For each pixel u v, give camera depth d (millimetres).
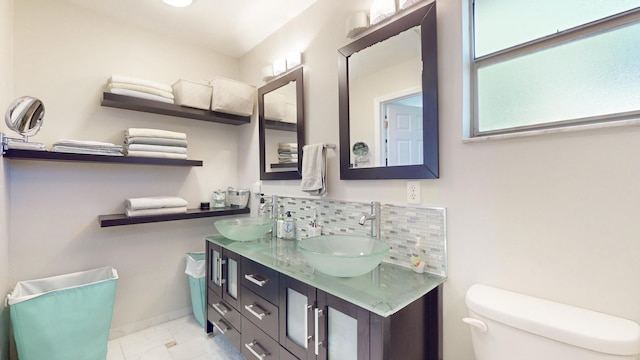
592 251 959
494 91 1229
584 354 835
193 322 2381
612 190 923
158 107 2133
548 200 1047
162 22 2209
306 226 2043
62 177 1951
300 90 2062
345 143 1733
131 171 2230
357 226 1699
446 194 1316
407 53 1442
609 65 970
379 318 1036
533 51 1131
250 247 1888
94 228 2074
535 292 1075
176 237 2453
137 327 2244
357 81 1679
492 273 1180
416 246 1415
